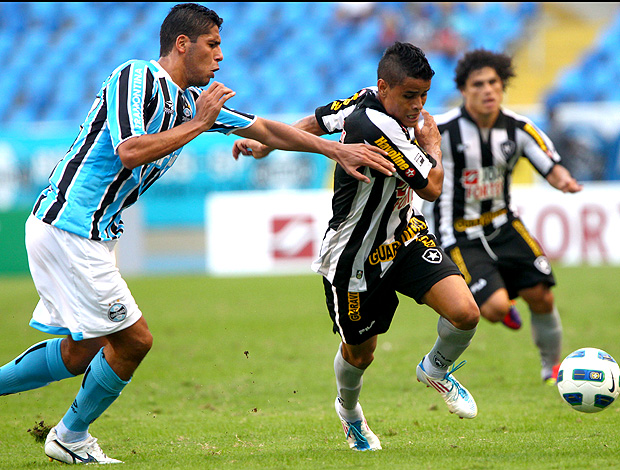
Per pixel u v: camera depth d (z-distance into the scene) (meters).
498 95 21.30
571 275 46.28
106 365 13.20
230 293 44.03
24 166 62.31
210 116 12.67
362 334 14.24
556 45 85.00
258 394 20.36
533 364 23.50
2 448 14.84
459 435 14.91
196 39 13.39
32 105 84.81
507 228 21.62
